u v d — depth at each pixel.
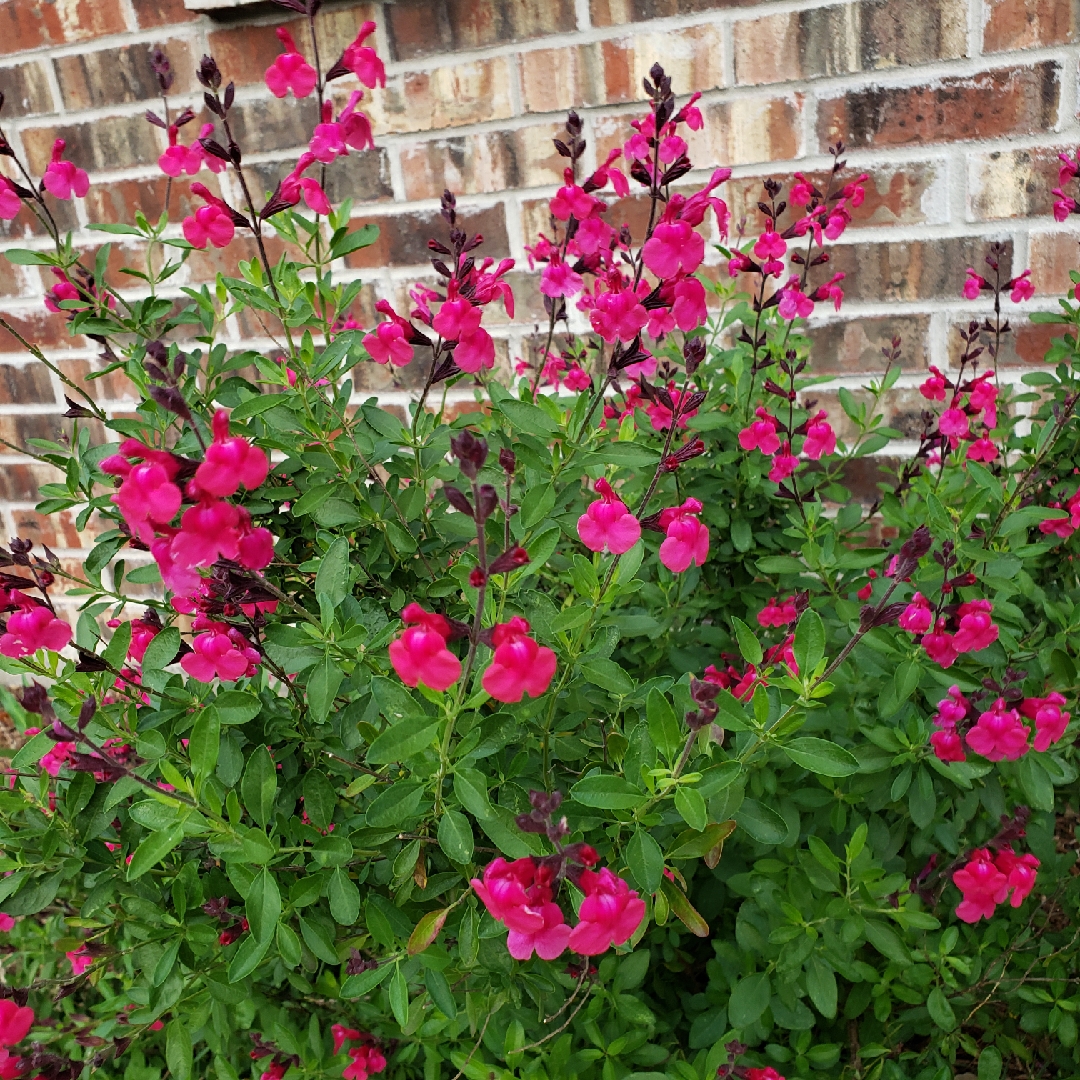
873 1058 0.81
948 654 0.72
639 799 0.61
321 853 0.64
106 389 1.27
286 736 0.73
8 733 1.28
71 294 0.85
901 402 1.08
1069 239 1.00
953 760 0.73
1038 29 0.94
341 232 0.78
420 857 0.67
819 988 0.74
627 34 1.02
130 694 0.72
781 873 0.78
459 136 1.09
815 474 0.98
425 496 0.74
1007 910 0.87
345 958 0.72
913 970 0.77
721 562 0.97
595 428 0.80
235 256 1.18
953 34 0.96
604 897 0.53
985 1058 0.75
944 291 1.04
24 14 1.13
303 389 0.74
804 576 0.88
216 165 0.74
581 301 0.89
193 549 0.54
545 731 0.70
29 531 1.36
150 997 0.71
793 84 1.00
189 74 1.12
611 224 1.09
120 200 1.19
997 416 0.98
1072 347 0.94
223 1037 0.82
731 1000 0.75
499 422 0.78
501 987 0.70
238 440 0.53
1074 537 0.93
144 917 0.72
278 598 0.66
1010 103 0.97
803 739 0.64
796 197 0.92
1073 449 0.92
